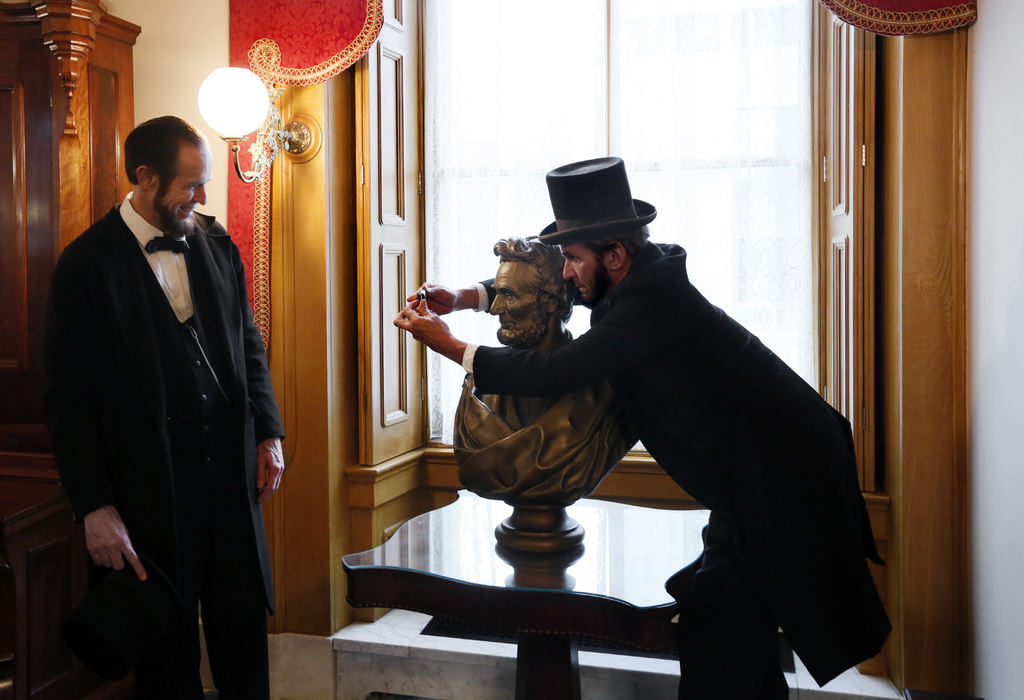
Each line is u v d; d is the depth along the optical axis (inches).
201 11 124.1
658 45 128.3
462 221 136.8
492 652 121.3
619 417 84.3
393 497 133.8
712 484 77.3
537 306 82.6
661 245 84.9
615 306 76.7
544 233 87.2
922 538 109.0
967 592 107.7
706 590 77.6
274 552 126.6
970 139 104.0
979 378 102.4
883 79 114.7
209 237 100.7
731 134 126.7
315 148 121.4
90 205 116.3
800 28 124.2
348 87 128.1
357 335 130.6
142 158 90.1
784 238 126.3
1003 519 95.8
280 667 127.6
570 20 131.6
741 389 76.6
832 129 123.6
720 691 77.7
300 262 123.3
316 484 125.0
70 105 112.5
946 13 102.4
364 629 129.3
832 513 75.9
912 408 108.3
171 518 90.3
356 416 131.6
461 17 135.1
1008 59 92.2
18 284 116.4
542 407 85.7
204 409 94.7
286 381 124.5
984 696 102.3
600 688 119.0
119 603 86.3
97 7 112.8
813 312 127.3
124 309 90.0
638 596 76.9
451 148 136.8
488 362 78.9
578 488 82.8
